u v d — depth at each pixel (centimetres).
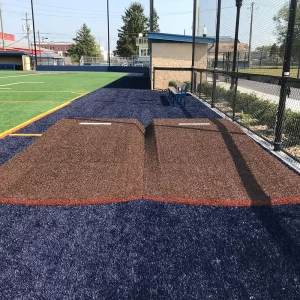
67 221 267
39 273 205
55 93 1228
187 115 759
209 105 927
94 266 212
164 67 1373
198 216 277
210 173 361
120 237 245
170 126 564
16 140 518
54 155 412
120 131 532
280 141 458
